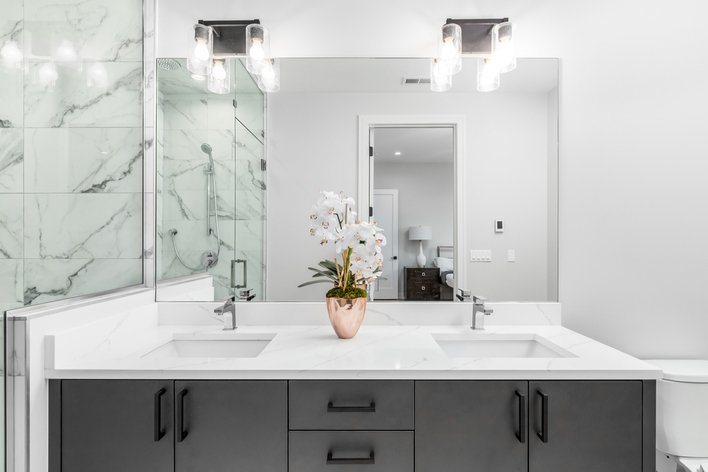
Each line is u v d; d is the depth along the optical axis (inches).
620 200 64.0
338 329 53.3
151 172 64.2
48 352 40.5
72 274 46.9
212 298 64.0
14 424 38.4
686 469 52.1
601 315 64.0
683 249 63.5
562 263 64.3
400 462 41.4
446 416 41.5
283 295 64.2
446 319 63.1
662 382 54.8
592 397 41.3
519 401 41.1
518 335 57.5
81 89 48.6
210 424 41.4
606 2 63.8
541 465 41.3
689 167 63.4
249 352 57.4
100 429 41.1
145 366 41.8
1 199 37.3
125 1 58.8
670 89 63.5
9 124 38.0
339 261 64.3
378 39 64.9
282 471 41.4
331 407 41.3
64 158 45.5
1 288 37.8
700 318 63.3
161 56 64.9
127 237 59.4
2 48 37.3
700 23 63.4
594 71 64.0
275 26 65.5
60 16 44.9
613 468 41.3
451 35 59.9
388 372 41.2
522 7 64.4
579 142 64.2
